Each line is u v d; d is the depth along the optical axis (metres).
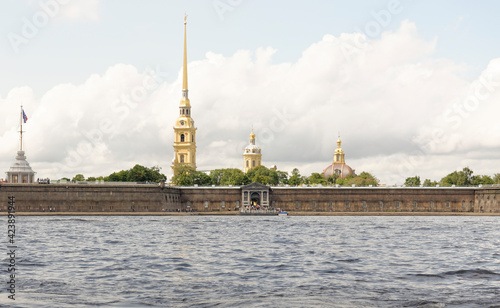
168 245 105.56
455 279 66.31
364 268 75.00
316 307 51.81
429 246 103.56
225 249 98.62
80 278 67.06
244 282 64.69
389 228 157.50
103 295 57.16
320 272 71.75
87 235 128.25
